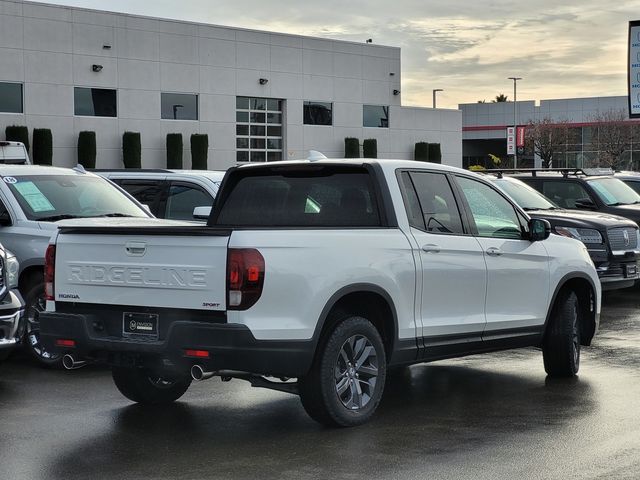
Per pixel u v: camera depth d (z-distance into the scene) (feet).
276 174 26.84
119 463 20.65
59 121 129.18
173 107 142.20
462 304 26.66
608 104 329.93
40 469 20.17
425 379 30.55
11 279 29.66
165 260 22.40
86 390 28.68
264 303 21.71
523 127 304.91
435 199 26.58
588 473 19.75
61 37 128.98
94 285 23.61
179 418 25.04
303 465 20.43
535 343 29.40
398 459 20.88
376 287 23.93
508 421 24.57
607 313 46.96
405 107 175.11
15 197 34.14
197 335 21.59
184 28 142.51
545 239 29.43
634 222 51.88
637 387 29.01
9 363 33.40
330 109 163.73
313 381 22.94
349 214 25.52
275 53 154.51
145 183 41.45
